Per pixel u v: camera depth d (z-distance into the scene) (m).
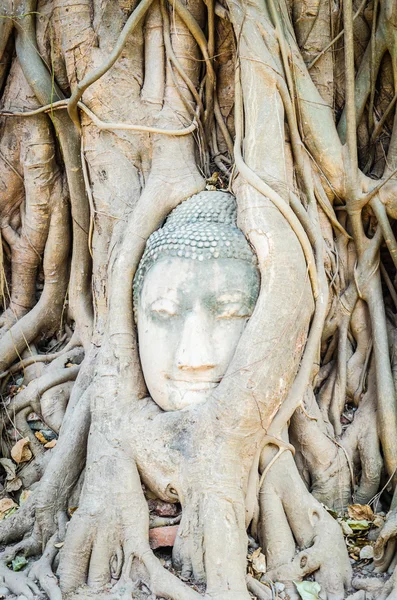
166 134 4.82
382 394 4.71
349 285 5.00
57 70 5.37
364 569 4.15
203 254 4.25
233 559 3.83
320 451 4.58
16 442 5.15
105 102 4.96
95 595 3.89
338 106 5.20
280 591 3.96
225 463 4.00
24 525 4.46
